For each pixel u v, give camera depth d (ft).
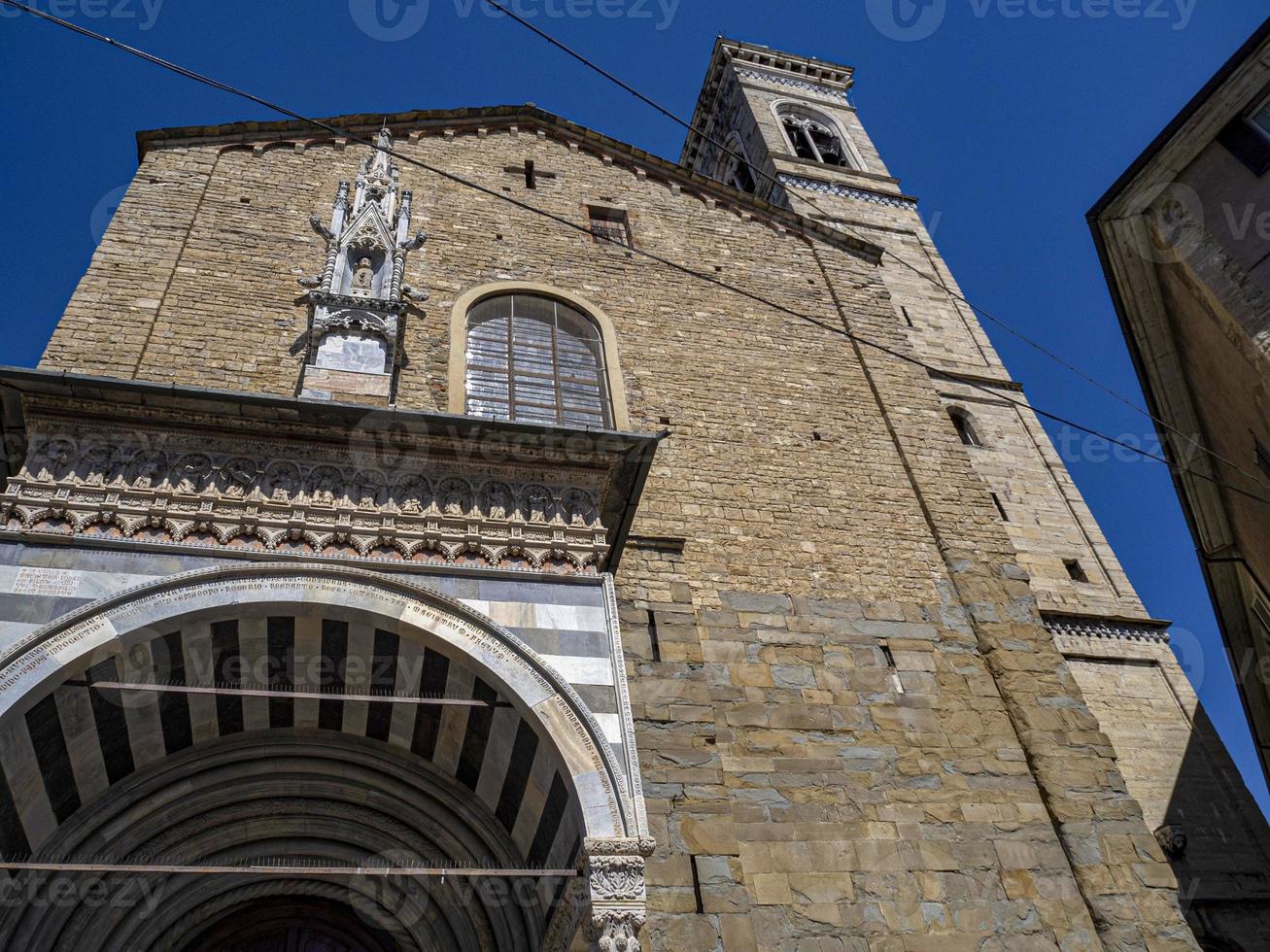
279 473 37.27
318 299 50.60
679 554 49.80
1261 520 65.87
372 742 39.55
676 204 77.41
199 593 32.45
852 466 59.11
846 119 127.24
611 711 33.35
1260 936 48.80
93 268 53.52
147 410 36.42
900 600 51.72
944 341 84.84
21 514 32.78
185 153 64.44
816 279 74.90
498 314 61.31
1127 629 62.03
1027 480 72.84
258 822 39.37
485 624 34.35
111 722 33.71
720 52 137.39
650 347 62.69
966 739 46.01
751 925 36.55
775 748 43.34
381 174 60.64
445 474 39.27
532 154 76.43
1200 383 66.08
